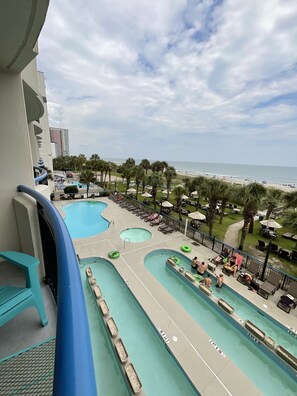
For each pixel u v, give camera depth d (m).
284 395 6.48
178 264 13.46
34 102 8.83
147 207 24.03
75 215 24.05
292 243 18.27
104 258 13.36
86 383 0.80
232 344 8.12
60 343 0.98
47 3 2.59
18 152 4.36
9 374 2.15
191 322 8.52
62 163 85.31
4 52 3.42
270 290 10.26
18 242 4.50
